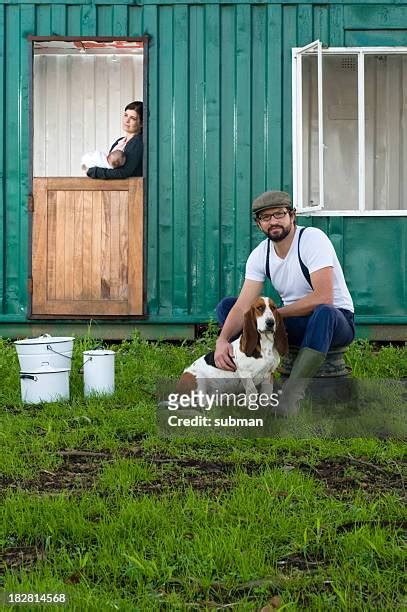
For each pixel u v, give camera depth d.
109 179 8.40
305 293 5.54
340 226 8.40
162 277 8.45
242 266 8.43
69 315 8.41
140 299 8.41
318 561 3.28
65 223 8.44
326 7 8.38
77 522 3.57
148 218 8.44
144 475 4.23
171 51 8.41
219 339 5.48
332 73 8.82
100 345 8.02
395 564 3.21
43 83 10.59
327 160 9.09
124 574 3.11
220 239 8.45
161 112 8.43
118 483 4.08
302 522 3.55
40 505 3.72
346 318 5.51
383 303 8.41
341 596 2.89
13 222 8.46
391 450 4.71
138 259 8.41
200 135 8.43
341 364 5.50
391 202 9.28
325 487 4.10
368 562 3.21
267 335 5.25
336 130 9.05
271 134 8.41
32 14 8.39
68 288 8.44
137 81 10.68
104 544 3.34
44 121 10.61
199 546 3.28
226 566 3.18
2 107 8.43
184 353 7.52
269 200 5.36
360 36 8.40
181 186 8.42
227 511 3.64
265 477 4.07
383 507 3.78
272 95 8.41
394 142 9.17
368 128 9.13
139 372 6.89
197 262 8.45
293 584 3.05
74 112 10.66
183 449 4.82
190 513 3.69
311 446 4.79
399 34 8.40
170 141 8.44
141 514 3.60
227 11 8.40
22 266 8.47
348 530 3.55
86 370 6.19
